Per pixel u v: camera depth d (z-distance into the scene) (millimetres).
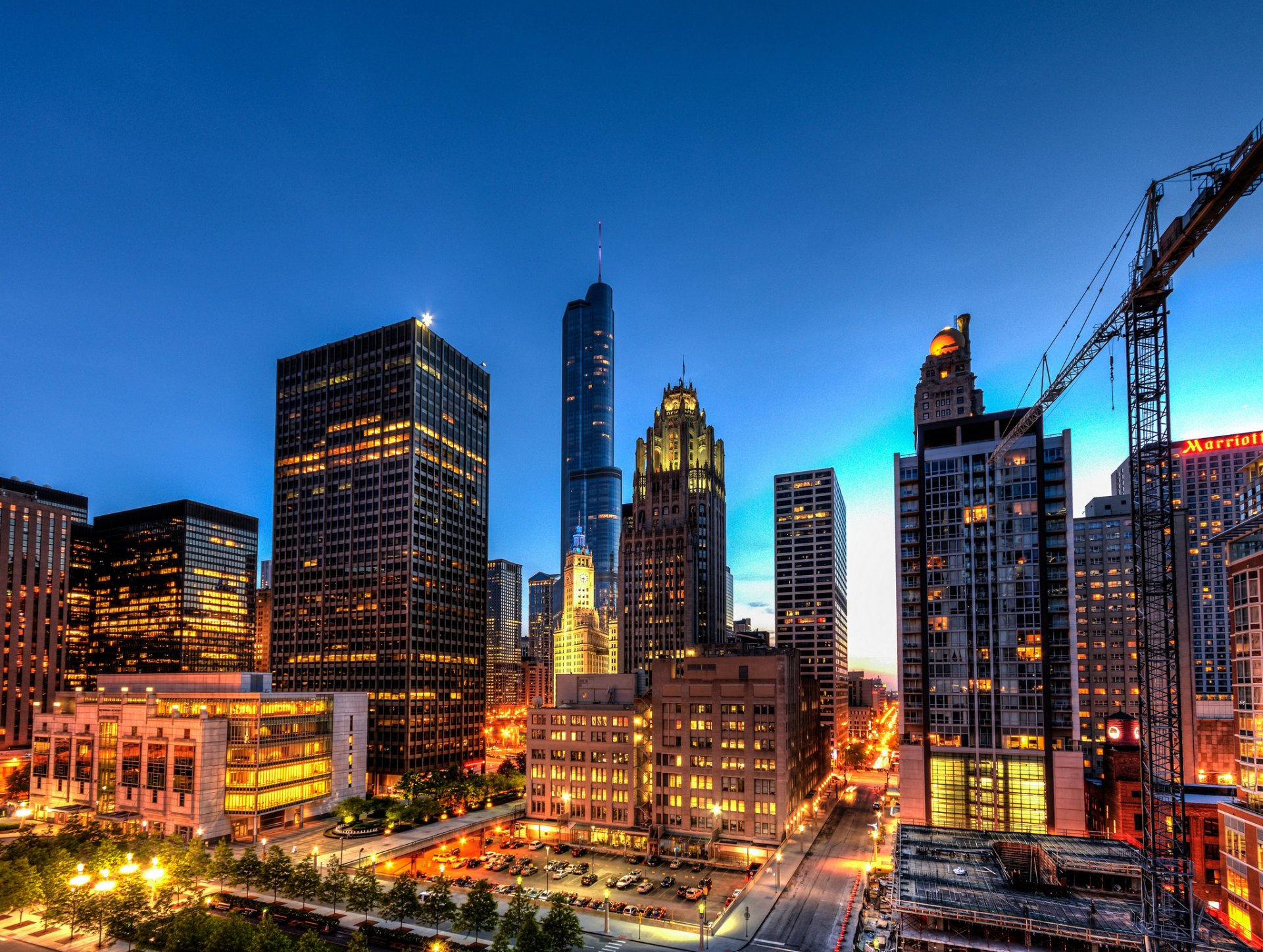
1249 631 94625
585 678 171500
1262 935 86875
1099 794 151000
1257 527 94000
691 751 146625
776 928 100125
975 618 151000
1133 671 199375
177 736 149125
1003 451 153625
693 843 141250
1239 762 96438
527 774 158000
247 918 102375
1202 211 80688
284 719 155750
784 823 138500
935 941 77938
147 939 87500
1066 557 147500
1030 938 76625
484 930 95875
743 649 172375
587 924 101125
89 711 165875
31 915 105438
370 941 95375
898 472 163750
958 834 106562
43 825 159750
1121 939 72688
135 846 110000
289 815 156875
